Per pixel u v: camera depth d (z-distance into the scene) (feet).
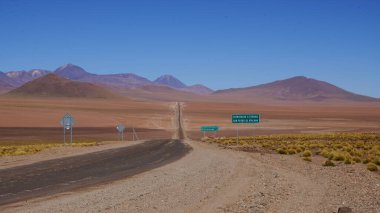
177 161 111.24
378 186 63.00
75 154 143.95
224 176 75.51
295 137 287.48
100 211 43.34
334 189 59.77
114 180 71.77
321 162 109.70
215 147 190.19
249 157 126.93
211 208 44.98
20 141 329.72
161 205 46.70
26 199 52.95
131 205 46.75
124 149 172.86
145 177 75.15
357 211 43.34
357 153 126.11
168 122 606.55
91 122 581.12
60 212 43.16
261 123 617.21
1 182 70.03
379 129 479.82
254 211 43.11
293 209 44.42
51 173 83.71
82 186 64.64
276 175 76.95
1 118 586.86
